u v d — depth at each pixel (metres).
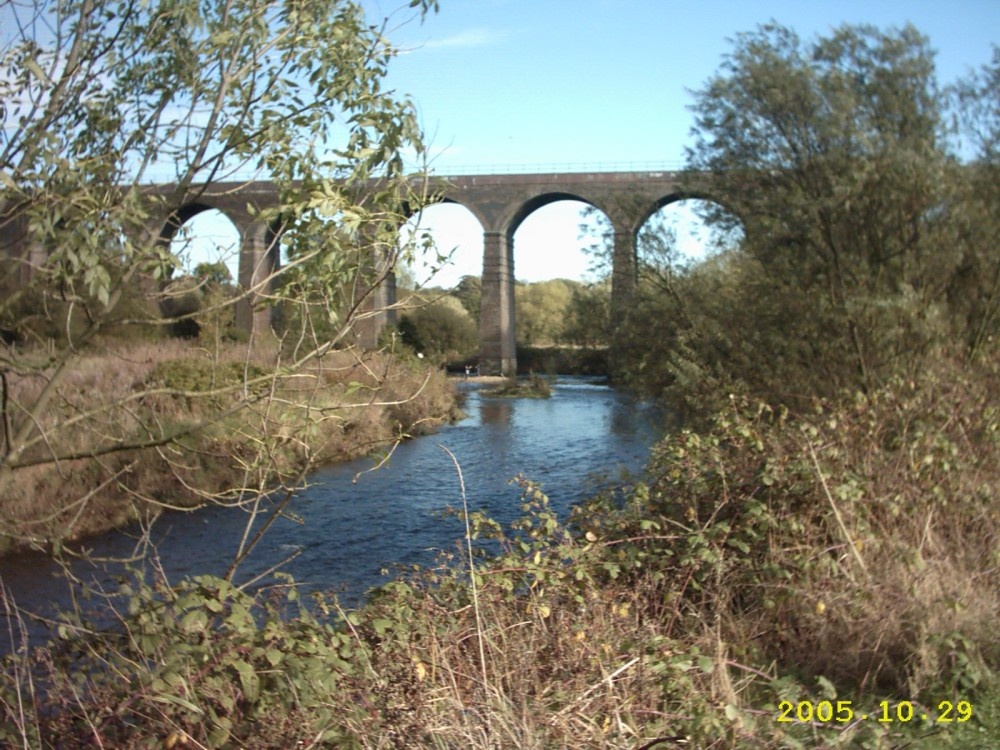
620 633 4.86
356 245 4.42
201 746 3.57
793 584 5.74
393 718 3.69
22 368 4.43
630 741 3.81
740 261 17.02
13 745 3.83
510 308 53.97
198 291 4.71
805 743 4.13
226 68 4.68
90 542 10.23
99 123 4.66
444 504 13.62
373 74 4.82
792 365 13.62
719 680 4.36
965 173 14.19
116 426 5.12
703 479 6.82
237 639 4.00
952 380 9.63
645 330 18.41
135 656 4.17
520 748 3.57
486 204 51.91
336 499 13.92
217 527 11.47
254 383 4.59
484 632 4.49
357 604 7.48
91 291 3.77
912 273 13.89
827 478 6.43
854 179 13.84
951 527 6.56
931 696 4.73
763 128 15.40
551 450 20.11
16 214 4.27
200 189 4.76
